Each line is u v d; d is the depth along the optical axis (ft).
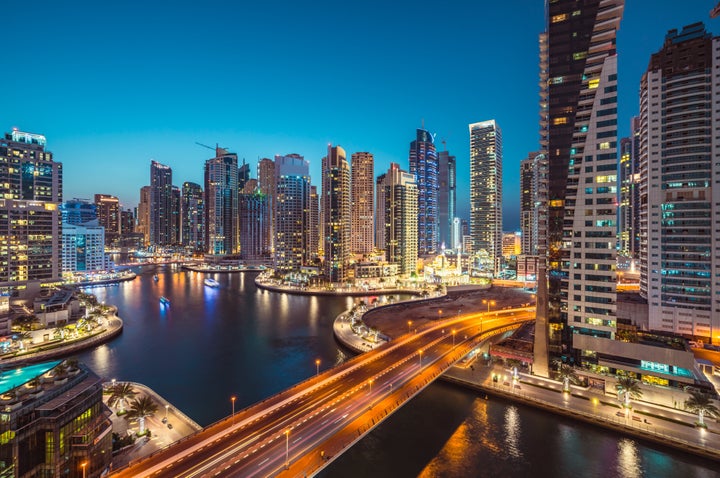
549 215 374.84
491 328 545.85
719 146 445.37
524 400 343.87
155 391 381.40
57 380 229.66
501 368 411.54
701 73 451.94
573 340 364.58
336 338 576.20
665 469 254.47
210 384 401.08
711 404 280.31
